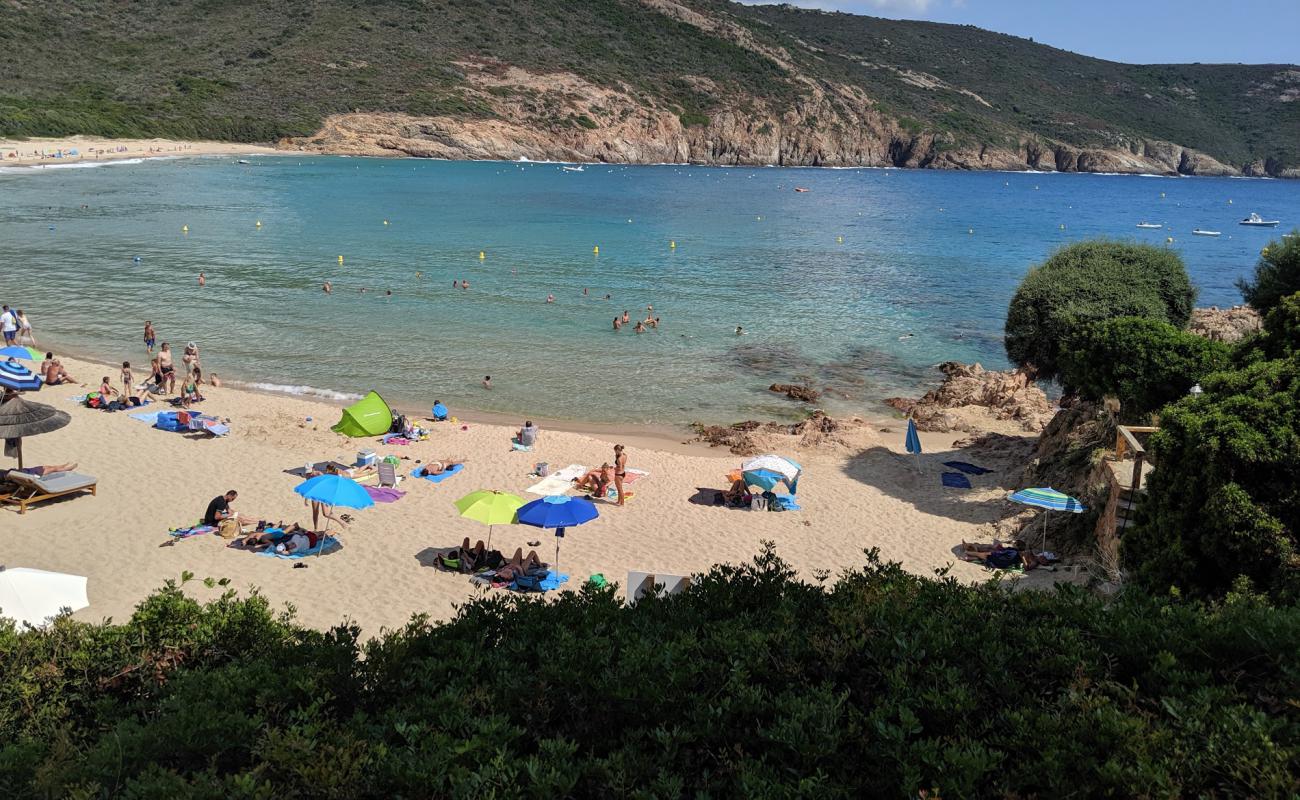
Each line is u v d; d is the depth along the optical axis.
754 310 49.53
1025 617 8.29
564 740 6.62
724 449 28.22
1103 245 30.14
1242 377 13.85
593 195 126.38
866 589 8.83
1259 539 11.80
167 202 89.38
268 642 9.78
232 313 44.03
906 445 27.31
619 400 33.22
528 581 17.55
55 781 6.62
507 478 24.06
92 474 22.62
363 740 6.52
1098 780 5.79
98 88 167.88
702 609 9.17
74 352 36.41
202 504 21.11
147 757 6.81
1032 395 32.50
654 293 53.31
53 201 85.31
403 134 186.62
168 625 9.77
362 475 23.59
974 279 62.41
